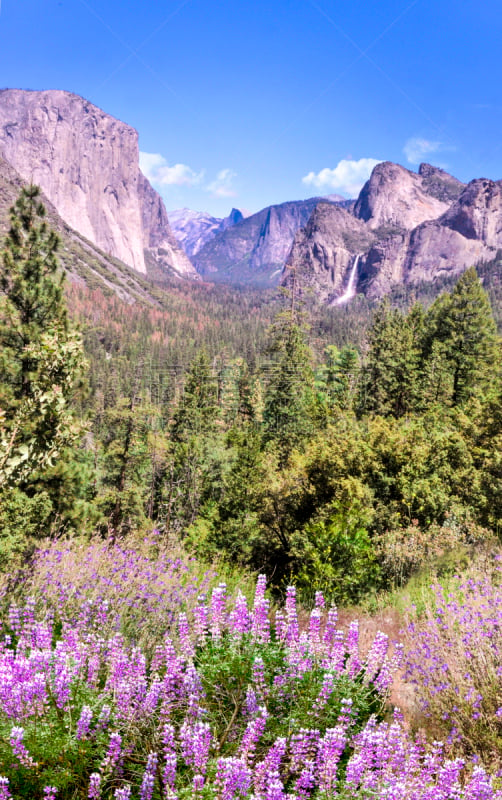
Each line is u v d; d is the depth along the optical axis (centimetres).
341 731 339
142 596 633
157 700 384
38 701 338
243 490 2361
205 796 306
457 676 472
